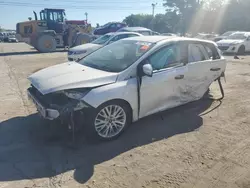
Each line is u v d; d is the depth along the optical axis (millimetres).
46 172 2832
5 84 6906
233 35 16641
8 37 45719
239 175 2850
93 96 3256
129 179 2732
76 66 4055
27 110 4730
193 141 3621
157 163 3047
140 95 3754
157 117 4469
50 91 3221
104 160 3092
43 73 3873
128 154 3240
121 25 21734
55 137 3639
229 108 5020
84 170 2883
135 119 3834
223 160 3143
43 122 4129
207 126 4145
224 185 2670
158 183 2678
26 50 21172
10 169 2863
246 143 3586
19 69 9680
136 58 3828
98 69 3814
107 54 4309
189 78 4461
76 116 3346
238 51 15219
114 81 3521
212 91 6250
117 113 3590
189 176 2809
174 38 4391
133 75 3697
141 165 3000
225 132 3932
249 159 3176
